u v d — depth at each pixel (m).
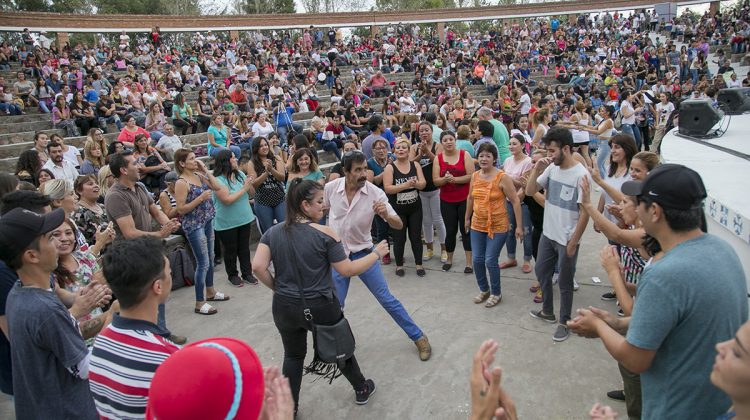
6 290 2.43
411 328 3.96
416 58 24.56
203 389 1.10
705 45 24.62
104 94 12.29
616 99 17.75
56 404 2.13
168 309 5.27
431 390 3.57
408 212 5.63
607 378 3.55
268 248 3.07
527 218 5.54
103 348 1.88
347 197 4.07
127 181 4.06
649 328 1.76
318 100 16.62
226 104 13.55
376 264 4.00
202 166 5.07
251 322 4.88
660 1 30.89
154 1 36.66
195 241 4.97
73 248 3.12
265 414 1.39
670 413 1.82
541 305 4.77
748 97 6.59
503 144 7.35
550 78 24.08
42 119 12.41
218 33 28.08
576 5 31.11
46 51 17.88
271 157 6.20
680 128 5.52
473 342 4.18
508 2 47.72
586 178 2.97
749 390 1.31
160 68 18.03
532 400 3.36
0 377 2.54
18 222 2.13
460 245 6.91
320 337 2.98
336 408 3.46
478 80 22.53
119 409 1.84
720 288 1.70
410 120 8.93
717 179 3.49
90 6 33.53
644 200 1.86
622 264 3.57
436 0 47.44
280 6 41.81
